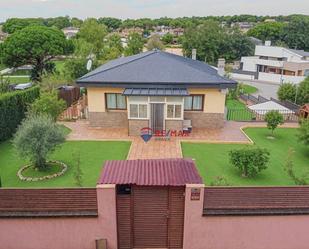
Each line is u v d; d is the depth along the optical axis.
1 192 8.45
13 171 14.27
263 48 70.31
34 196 8.49
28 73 62.56
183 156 16.30
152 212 8.77
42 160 14.17
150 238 9.02
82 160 15.59
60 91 26.44
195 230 8.76
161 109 19.28
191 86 19.52
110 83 19.66
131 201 8.66
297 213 8.64
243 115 27.02
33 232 8.73
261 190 8.56
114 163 9.59
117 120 20.94
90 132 20.11
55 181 13.27
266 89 51.28
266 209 8.66
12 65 48.31
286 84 35.44
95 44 69.81
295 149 17.92
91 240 8.82
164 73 20.42
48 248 8.92
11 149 17.05
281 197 8.63
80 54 50.81
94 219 8.61
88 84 19.81
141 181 8.47
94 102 20.61
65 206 8.55
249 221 8.73
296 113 25.44
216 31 73.12
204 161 15.69
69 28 154.12
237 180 13.64
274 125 19.91
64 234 8.76
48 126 14.12
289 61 63.41
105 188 8.27
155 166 9.41
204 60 72.31
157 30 155.62
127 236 8.98
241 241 8.94
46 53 48.69
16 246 8.87
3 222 8.60
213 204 8.61
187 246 8.95
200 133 19.98
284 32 89.62
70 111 24.77
